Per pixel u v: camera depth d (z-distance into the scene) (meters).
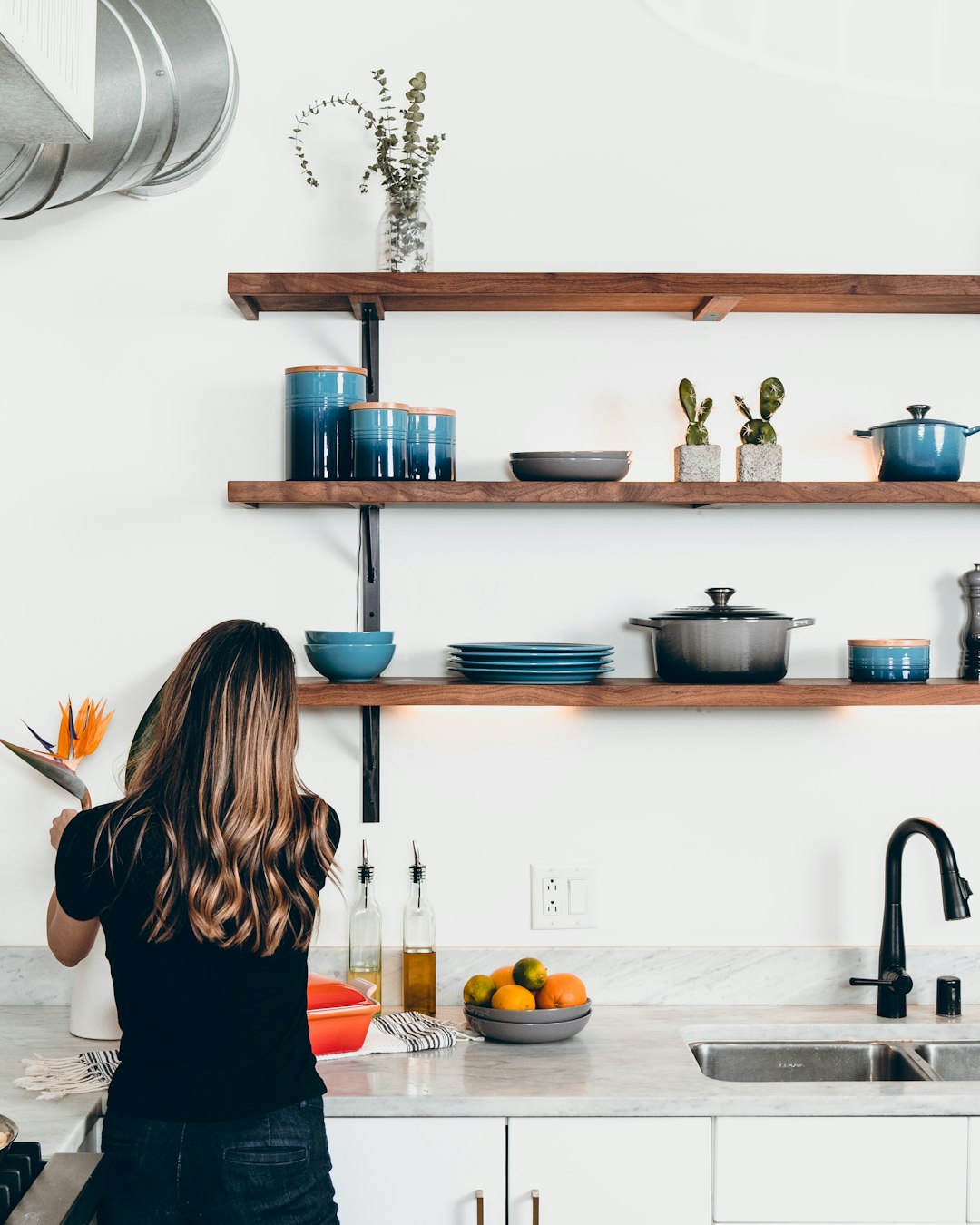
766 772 2.30
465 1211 1.76
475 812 2.29
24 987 2.25
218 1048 1.57
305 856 1.69
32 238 2.30
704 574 2.31
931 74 2.31
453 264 2.31
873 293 2.12
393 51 2.31
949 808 2.30
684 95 2.32
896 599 2.32
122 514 2.29
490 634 2.30
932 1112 1.78
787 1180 1.77
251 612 2.30
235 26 2.30
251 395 2.30
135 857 1.59
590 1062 1.92
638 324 2.32
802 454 2.33
